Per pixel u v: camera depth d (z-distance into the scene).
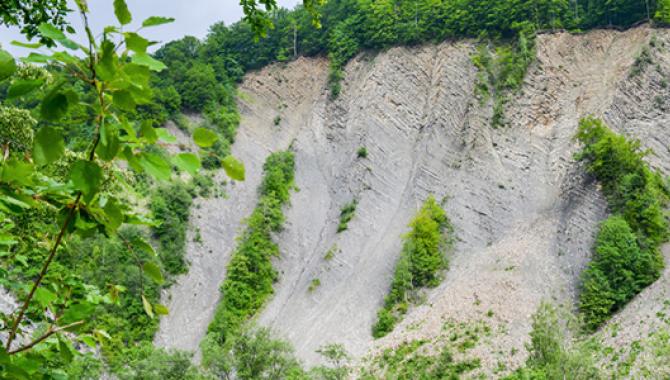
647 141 70.19
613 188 59.44
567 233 57.78
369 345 51.81
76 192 2.77
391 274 61.34
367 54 102.75
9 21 5.84
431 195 72.94
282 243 71.62
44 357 3.19
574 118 79.31
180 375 35.78
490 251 60.91
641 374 35.94
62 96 2.22
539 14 92.31
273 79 108.06
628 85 77.62
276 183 78.88
